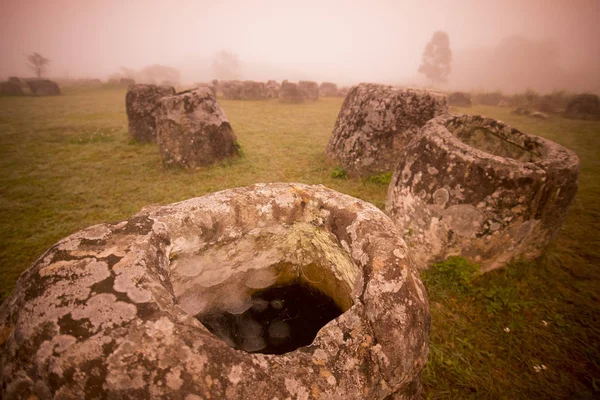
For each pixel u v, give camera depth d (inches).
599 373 74.9
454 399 68.8
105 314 31.2
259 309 72.6
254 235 58.5
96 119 362.6
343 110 205.3
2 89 593.0
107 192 162.2
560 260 112.3
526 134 118.5
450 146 96.2
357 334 36.2
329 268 64.3
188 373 28.7
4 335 32.1
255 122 359.6
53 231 128.2
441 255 101.3
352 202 56.4
